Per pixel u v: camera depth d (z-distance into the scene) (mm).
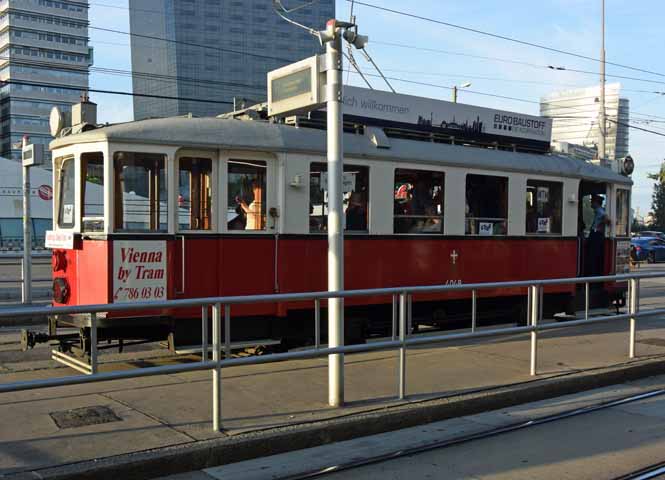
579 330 11492
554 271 12047
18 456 4773
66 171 8594
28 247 14711
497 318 12008
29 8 103688
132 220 7930
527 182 11656
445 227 10453
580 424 6430
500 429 6184
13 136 103562
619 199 13672
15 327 11836
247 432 5414
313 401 6418
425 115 10883
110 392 6664
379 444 5703
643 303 17234
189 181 8344
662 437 6027
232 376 7469
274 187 8844
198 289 8273
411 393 6816
